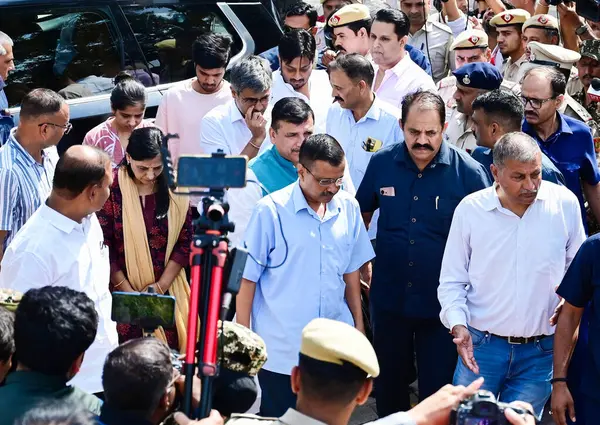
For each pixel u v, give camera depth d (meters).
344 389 2.51
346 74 5.07
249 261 4.00
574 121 5.12
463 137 5.53
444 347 4.54
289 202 4.01
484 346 4.14
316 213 4.02
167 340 4.42
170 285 4.46
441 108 4.34
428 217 4.46
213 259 2.42
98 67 6.24
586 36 7.63
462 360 4.20
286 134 4.37
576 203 4.07
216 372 2.46
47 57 6.09
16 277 3.62
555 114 5.08
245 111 5.00
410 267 4.49
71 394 2.85
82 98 6.09
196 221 2.48
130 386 2.63
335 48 6.71
